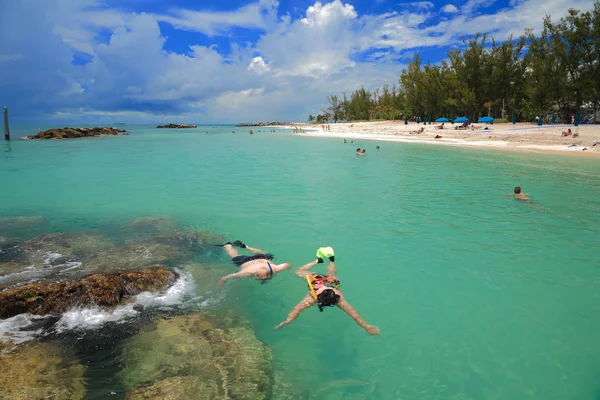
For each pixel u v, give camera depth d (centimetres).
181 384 390
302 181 1606
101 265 690
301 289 630
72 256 734
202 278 661
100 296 549
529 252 776
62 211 1101
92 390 381
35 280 624
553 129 3859
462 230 923
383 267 710
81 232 888
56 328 497
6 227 925
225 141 4459
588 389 395
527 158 2323
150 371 414
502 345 471
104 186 1494
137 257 730
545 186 1460
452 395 391
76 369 415
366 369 433
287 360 449
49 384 385
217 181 1611
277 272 686
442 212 1092
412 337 492
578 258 741
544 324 516
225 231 928
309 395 391
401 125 7312
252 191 1397
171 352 448
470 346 471
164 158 2519
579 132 3444
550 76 5144
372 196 1307
